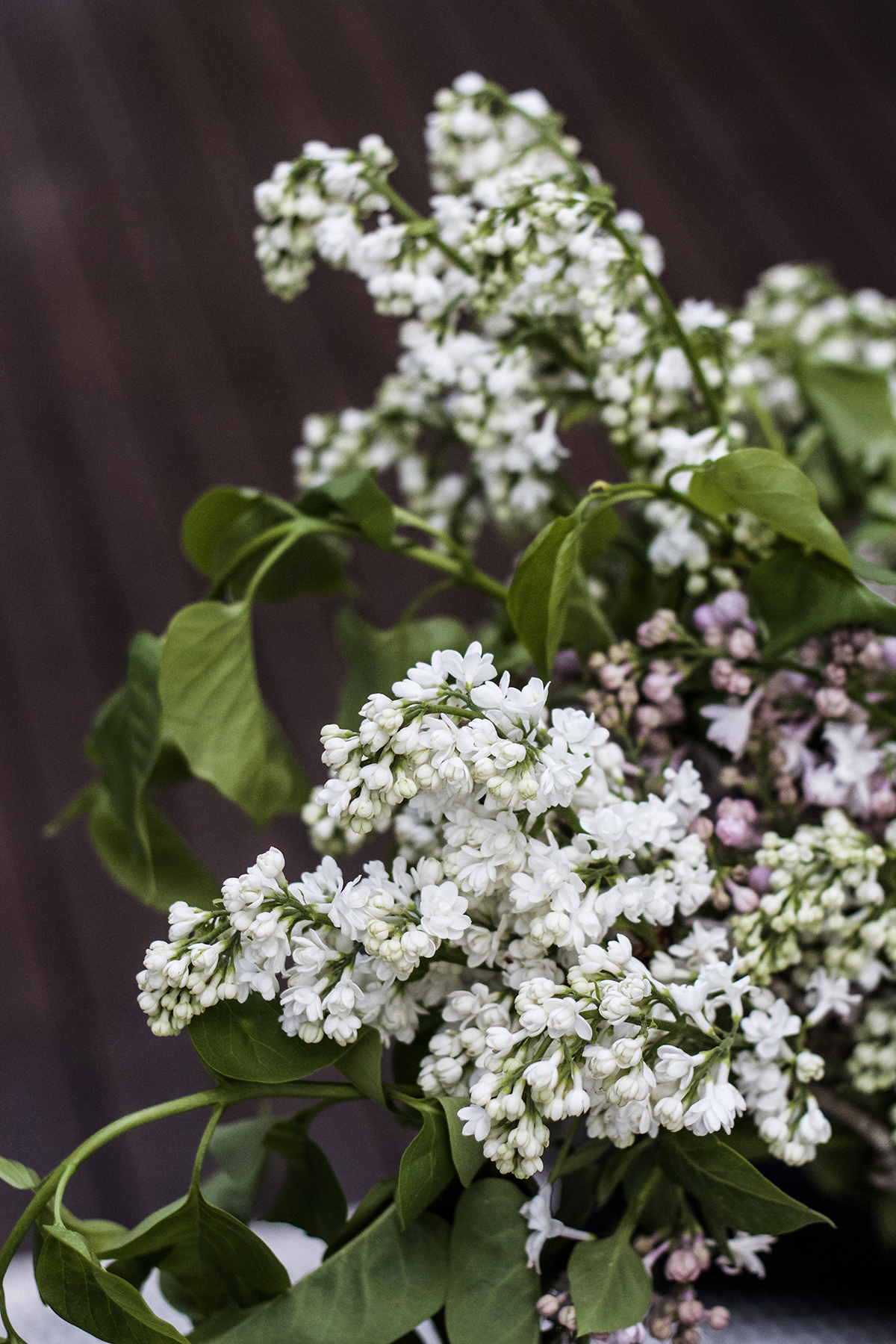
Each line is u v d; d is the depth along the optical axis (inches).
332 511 44.0
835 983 40.6
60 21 141.4
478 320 44.0
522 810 38.4
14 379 119.1
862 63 136.1
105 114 134.3
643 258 43.3
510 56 137.9
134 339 120.8
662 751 42.8
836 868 40.4
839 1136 42.9
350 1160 86.3
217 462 113.3
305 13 140.9
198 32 139.8
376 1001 38.5
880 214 125.3
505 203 41.8
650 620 44.1
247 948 38.1
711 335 44.2
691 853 39.4
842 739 41.6
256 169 129.2
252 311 122.0
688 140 131.3
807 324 51.7
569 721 38.1
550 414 44.3
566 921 37.9
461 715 37.8
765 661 42.3
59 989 93.5
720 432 42.5
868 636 41.8
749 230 124.7
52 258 125.6
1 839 99.6
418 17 140.5
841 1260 43.6
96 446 115.3
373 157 43.1
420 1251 39.2
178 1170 85.0
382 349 119.3
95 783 45.9
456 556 44.2
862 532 46.7
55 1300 38.3
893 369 50.9
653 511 43.6
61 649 106.3
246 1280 39.4
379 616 106.7
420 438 51.1
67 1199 83.8
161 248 125.6
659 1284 41.8
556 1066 37.4
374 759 37.7
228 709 42.7
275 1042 38.6
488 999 38.6
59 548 110.6
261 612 107.8
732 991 38.6
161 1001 38.2
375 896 37.9
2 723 103.3
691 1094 38.0
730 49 137.8
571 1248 40.4
